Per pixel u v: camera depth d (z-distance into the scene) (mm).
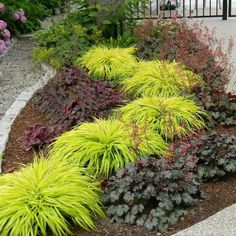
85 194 4086
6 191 4031
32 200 3957
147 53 7613
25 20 10367
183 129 5238
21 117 6230
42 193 4012
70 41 8047
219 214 4020
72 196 4016
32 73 8086
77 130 5016
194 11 12938
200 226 3885
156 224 3920
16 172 4402
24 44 10086
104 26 8531
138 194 4055
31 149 5297
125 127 4984
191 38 7473
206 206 4176
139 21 10297
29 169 4348
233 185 4473
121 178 4215
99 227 3984
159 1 12602
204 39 7609
